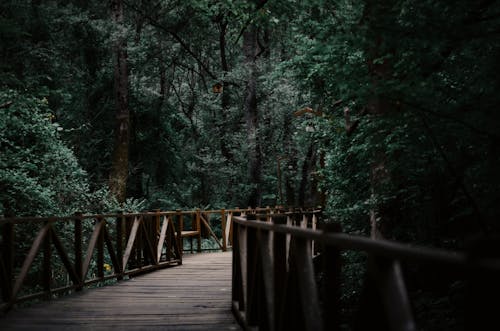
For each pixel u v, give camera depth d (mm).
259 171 23062
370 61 5379
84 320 5555
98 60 20844
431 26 4305
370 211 7523
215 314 5895
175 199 25109
